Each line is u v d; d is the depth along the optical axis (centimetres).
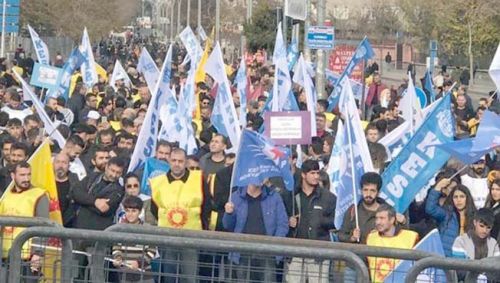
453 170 1521
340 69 3769
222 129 1964
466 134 2116
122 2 14362
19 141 1566
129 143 1822
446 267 848
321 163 1706
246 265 947
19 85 3322
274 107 2011
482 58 6644
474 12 6366
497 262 845
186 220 1334
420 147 1356
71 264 939
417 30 6931
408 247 1137
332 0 9169
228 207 1308
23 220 965
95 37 8750
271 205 1312
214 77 2245
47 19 8250
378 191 1259
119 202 1334
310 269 923
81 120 2544
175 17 13512
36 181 1262
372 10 8181
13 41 6850
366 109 3447
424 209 1420
